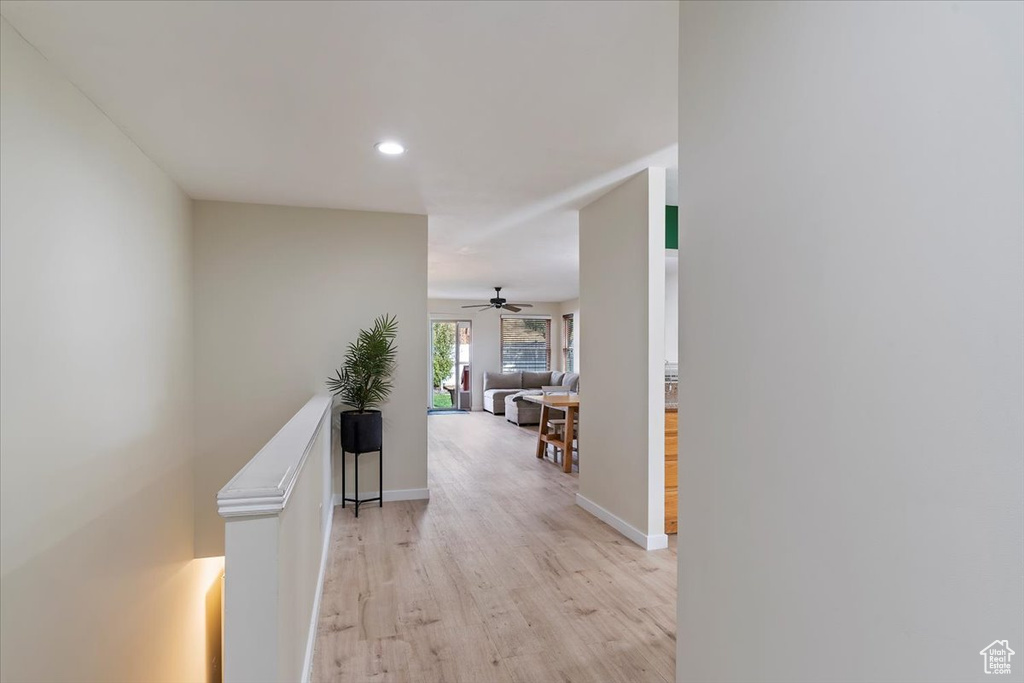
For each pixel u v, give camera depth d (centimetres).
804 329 121
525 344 1250
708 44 154
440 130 275
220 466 409
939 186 92
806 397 120
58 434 213
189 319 396
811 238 119
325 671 213
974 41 87
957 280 90
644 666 218
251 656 128
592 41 195
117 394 267
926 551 94
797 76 123
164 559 336
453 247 586
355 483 414
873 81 104
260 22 183
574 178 353
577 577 299
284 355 424
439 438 789
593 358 413
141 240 299
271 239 422
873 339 104
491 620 253
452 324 1223
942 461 92
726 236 146
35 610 197
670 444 371
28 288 195
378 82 226
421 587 286
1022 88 80
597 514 404
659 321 334
